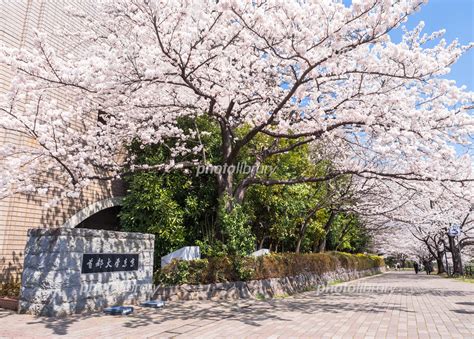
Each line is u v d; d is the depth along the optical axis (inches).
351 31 242.2
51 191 383.2
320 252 705.6
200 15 244.5
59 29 371.2
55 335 197.6
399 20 219.1
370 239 1119.6
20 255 350.6
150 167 359.6
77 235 267.1
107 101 312.8
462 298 422.6
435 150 310.5
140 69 259.9
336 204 641.0
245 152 474.0
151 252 343.3
